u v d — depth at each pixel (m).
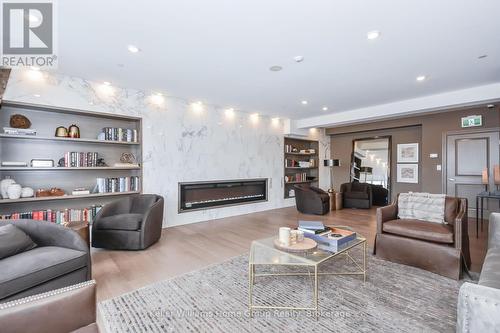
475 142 5.16
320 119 6.52
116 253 3.24
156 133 4.48
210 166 5.28
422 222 2.91
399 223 2.90
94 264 2.87
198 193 5.14
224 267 2.77
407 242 2.77
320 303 2.03
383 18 2.27
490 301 0.95
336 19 2.28
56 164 3.70
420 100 4.84
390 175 6.75
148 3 2.02
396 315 1.86
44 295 1.03
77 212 3.68
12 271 1.68
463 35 2.57
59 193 3.59
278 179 6.73
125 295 2.18
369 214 5.74
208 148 5.25
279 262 2.09
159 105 4.53
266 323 1.79
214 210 5.35
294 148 7.47
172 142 4.69
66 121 3.82
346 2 2.04
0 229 1.95
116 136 4.08
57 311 1.03
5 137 3.26
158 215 3.67
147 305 2.02
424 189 5.86
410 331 1.68
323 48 2.84
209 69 3.41
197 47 2.79
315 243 2.29
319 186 7.84
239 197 5.86
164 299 2.11
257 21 2.30
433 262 2.58
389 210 3.11
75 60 3.09
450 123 5.47
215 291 2.24
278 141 6.77
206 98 4.83
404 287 2.28
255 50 2.88
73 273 2.03
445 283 2.36
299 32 2.50
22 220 2.19
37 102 3.37
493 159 4.94
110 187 3.99
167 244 3.62
